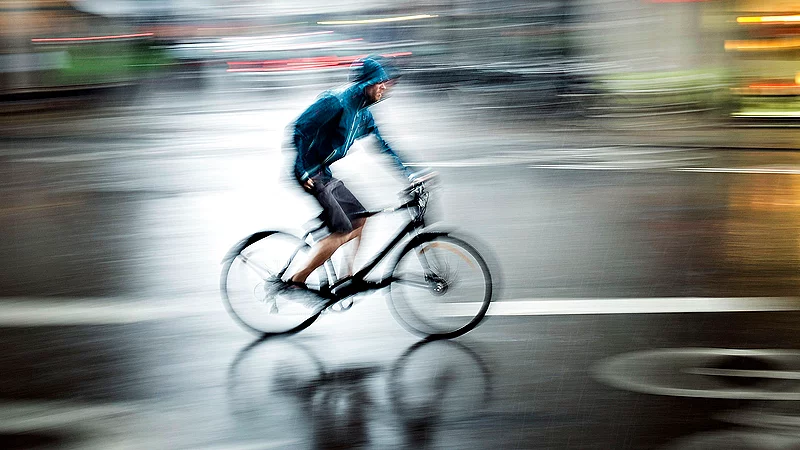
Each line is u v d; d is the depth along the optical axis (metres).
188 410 4.72
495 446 4.31
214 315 6.15
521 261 7.35
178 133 14.81
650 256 7.48
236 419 4.62
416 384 5.03
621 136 14.02
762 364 5.22
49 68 19.83
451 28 19.78
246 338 5.74
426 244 5.74
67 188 10.52
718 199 9.58
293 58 23.06
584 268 7.14
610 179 10.66
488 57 19.02
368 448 4.30
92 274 7.11
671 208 9.19
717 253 7.56
